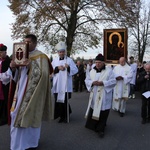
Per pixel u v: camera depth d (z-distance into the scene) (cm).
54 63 724
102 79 591
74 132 614
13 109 445
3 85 665
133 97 1202
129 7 2114
